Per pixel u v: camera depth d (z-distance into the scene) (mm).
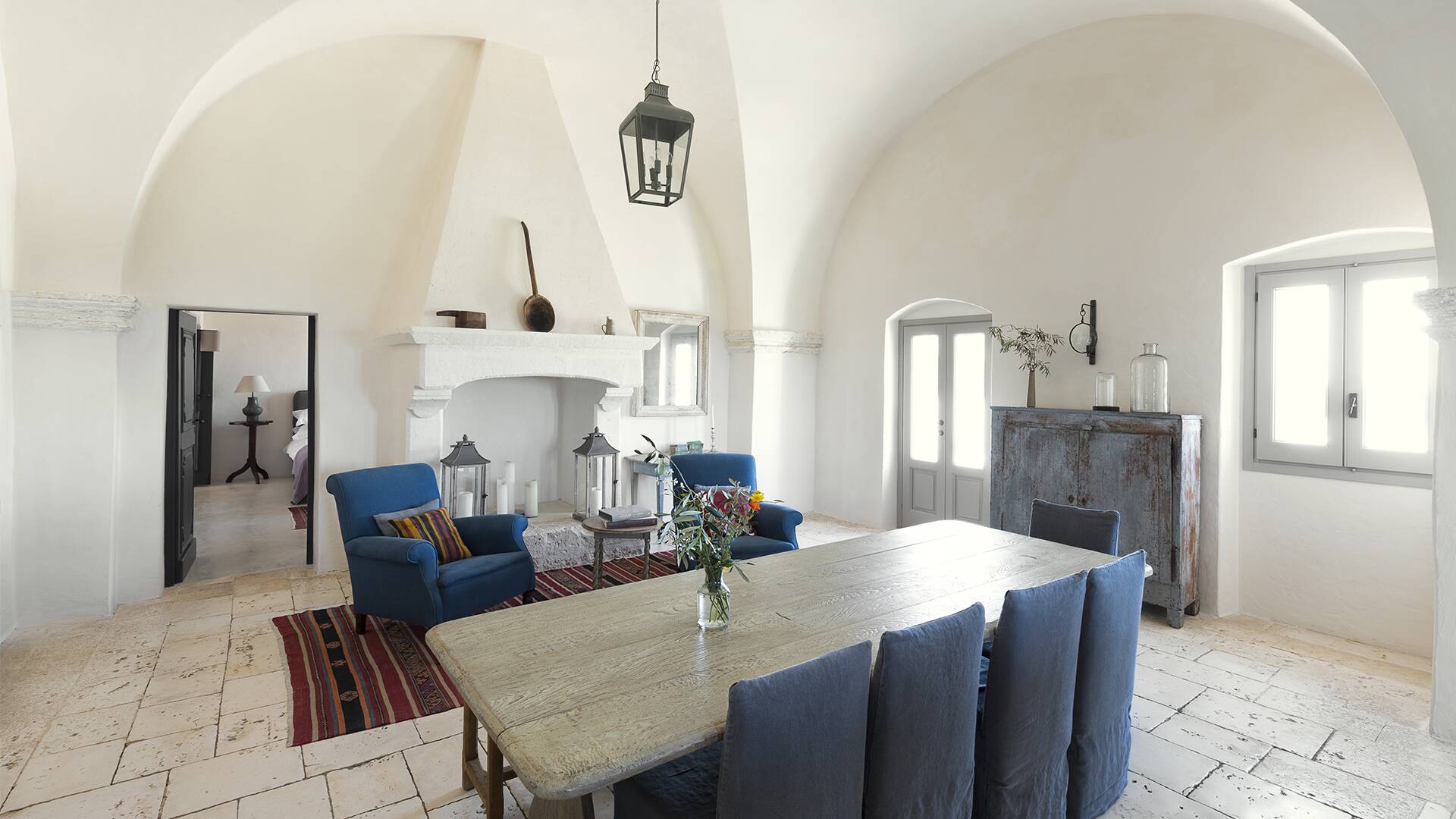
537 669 1897
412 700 3172
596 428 5664
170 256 4445
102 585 4160
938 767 1851
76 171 3775
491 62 4969
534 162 5152
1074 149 5016
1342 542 3994
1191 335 4398
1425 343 3705
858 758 1676
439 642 2072
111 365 4160
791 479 7070
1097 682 2279
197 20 3533
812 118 5715
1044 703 2090
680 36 4785
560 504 5996
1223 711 3123
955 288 5840
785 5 4582
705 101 5426
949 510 6273
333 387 5016
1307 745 2842
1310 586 4117
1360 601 3930
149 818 2303
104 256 4047
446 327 4754
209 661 3547
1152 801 2465
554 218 5223
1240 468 4406
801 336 6957
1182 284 4438
